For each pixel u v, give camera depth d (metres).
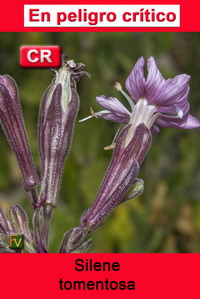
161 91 0.16
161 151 0.26
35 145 0.26
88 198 0.25
